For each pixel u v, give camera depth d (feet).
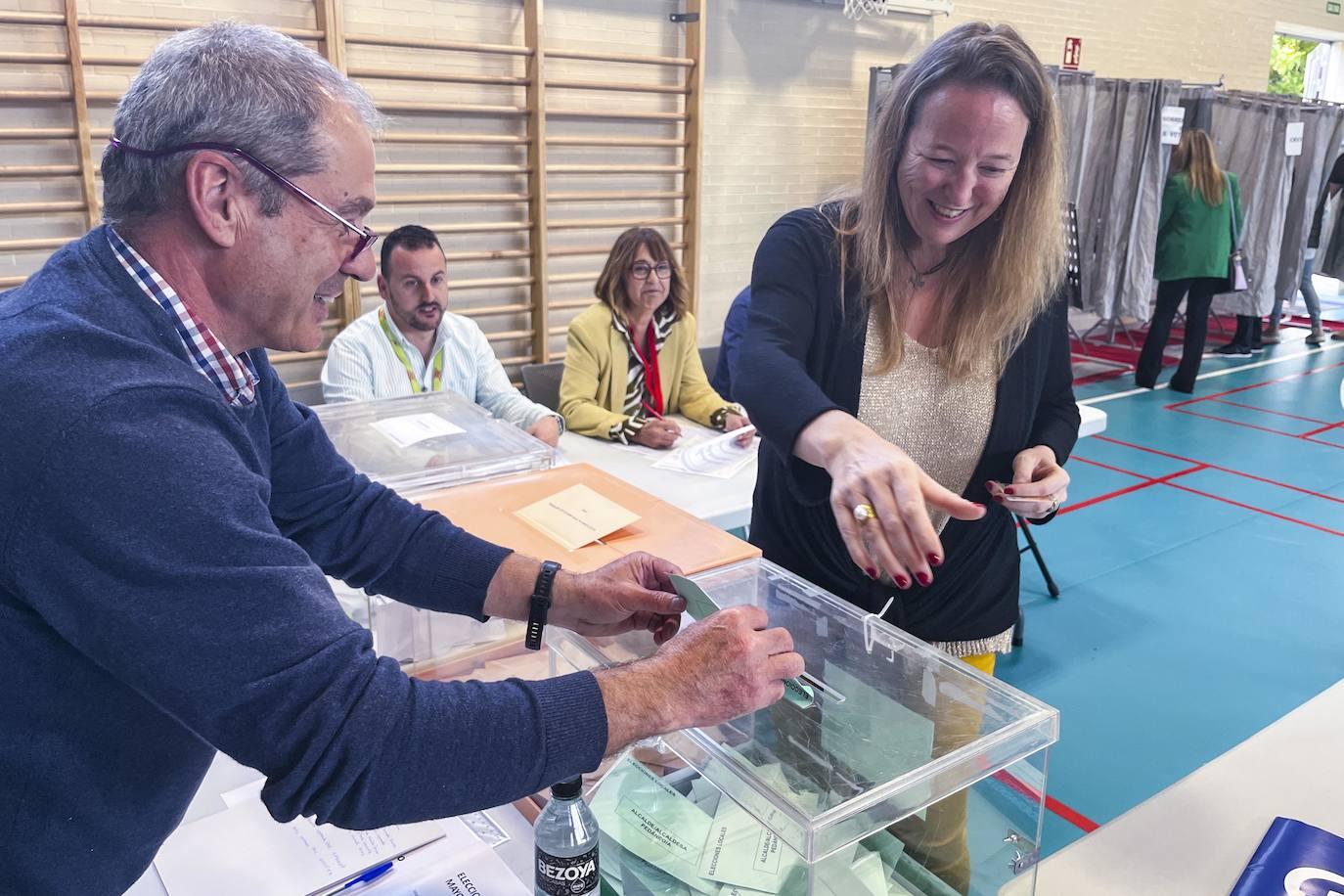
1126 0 21.07
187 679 2.00
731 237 15.84
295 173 2.23
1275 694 8.47
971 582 4.20
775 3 15.15
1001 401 3.99
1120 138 18.65
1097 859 2.96
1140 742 7.72
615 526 4.25
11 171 9.70
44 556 1.95
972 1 17.94
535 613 3.24
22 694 2.13
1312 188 21.56
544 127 12.93
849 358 3.86
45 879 2.28
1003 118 3.27
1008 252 3.73
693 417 9.34
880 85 15.80
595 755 2.29
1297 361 21.39
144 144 2.16
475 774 2.17
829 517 4.03
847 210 3.88
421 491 4.76
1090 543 11.66
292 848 3.01
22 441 1.92
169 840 3.01
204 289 2.33
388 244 8.16
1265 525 12.24
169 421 2.03
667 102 14.40
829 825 2.23
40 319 2.06
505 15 12.59
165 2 10.33
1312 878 2.82
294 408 3.26
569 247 13.78
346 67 11.42
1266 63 25.76
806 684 2.84
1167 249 17.87
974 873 2.65
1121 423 16.57
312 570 2.21
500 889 2.89
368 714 2.09
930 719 2.66
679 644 2.50
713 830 2.58
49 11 9.75
